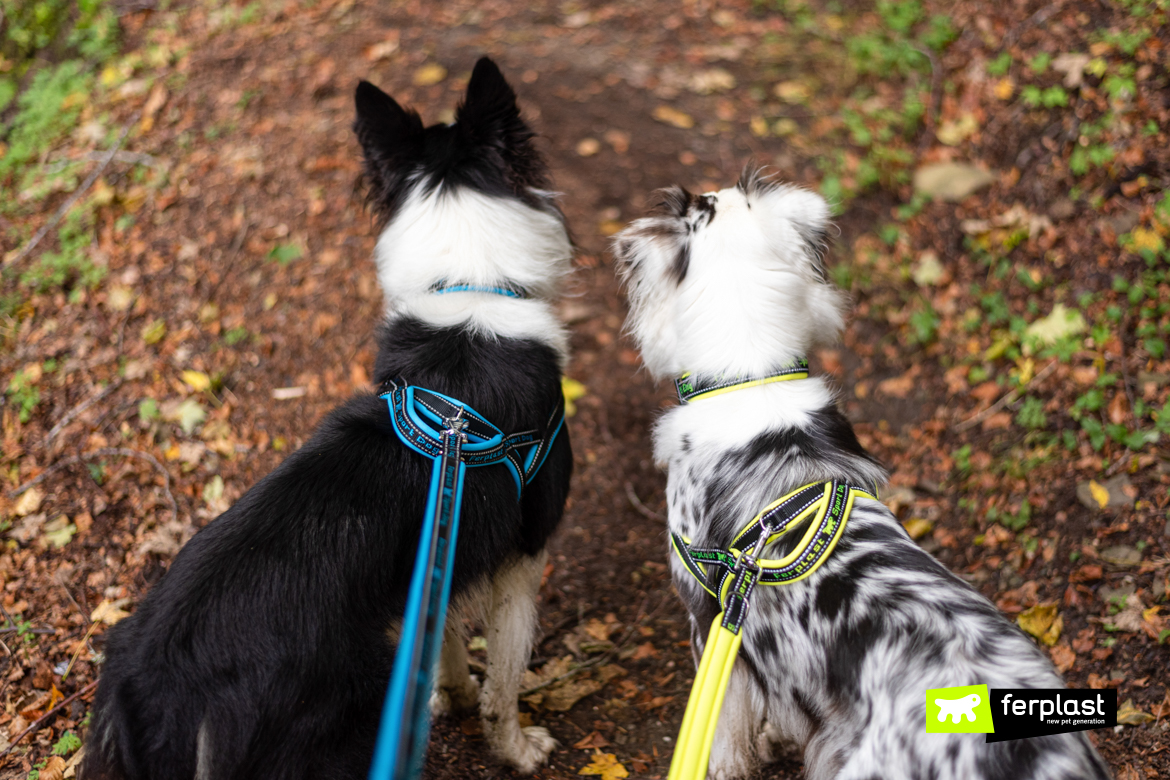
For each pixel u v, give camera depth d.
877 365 4.17
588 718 2.95
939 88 5.25
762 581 2.04
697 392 2.39
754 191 2.49
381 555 2.06
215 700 1.83
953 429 3.77
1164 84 4.38
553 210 2.91
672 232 2.47
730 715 2.37
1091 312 3.81
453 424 2.24
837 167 5.04
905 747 1.73
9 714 2.75
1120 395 3.48
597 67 5.94
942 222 4.57
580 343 4.43
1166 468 3.18
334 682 1.93
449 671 2.75
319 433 2.29
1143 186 4.06
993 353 3.89
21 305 4.27
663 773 2.71
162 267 4.50
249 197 4.86
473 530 2.28
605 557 3.56
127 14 6.25
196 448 3.72
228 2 6.35
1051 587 3.05
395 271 2.69
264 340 4.21
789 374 2.34
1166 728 2.55
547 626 3.28
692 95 5.72
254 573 1.91
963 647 1.78
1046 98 4.63
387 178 2.80
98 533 3.36
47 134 5.34
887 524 2.09
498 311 2.58
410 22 6.26
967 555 3.30
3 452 3.66
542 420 2.51
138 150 5.14
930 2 5.85
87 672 2.88
